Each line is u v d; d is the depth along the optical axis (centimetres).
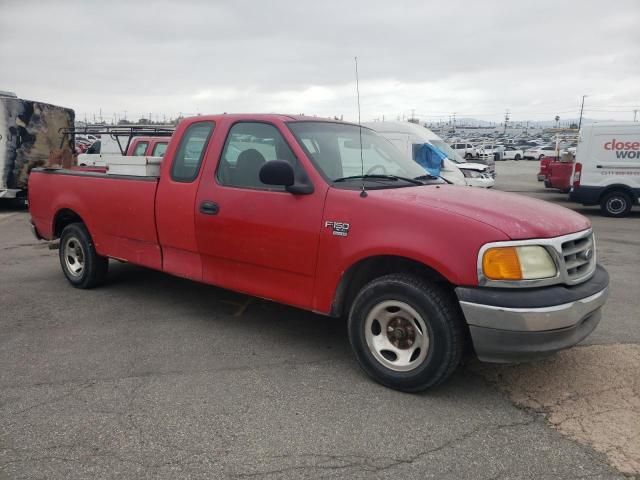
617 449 305
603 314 545
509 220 348
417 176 474
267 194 429
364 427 330
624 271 746
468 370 410
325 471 287
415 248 351
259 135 451
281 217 418
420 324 360
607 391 374
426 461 295
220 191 459
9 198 1501
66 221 663
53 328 504
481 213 356
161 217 506
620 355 435
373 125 1411
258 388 382
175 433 323
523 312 326
